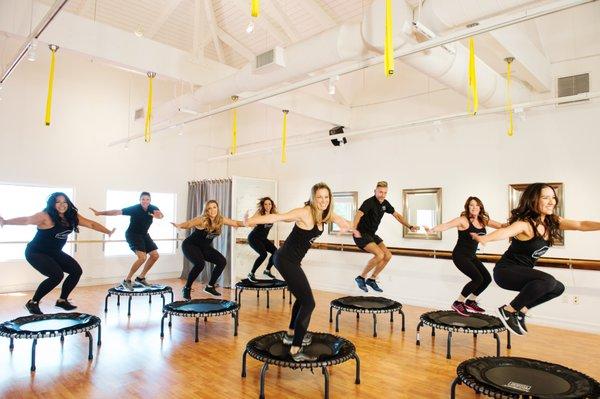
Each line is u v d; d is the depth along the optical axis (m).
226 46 7.29
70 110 7.59
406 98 6.71
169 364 3.65
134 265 5.74
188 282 5.35
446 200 6.22
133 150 8.38
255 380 3.32
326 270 7.62
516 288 3.15
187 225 5.36
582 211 5.10
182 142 9.13
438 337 4.64
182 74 5.02
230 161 9.73
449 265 6.13
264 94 4.66
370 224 5.05
